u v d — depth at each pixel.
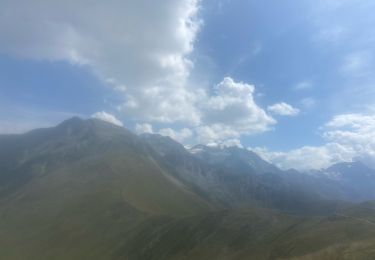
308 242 137.50
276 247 148.50
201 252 177.88
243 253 161.00
